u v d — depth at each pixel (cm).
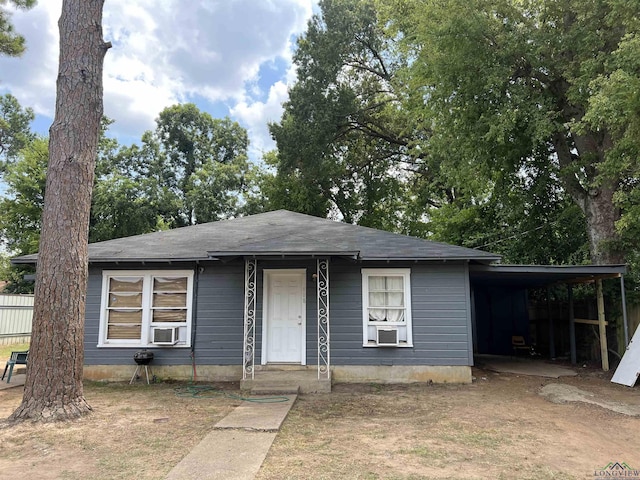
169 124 3700
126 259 959
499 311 1633
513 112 1132
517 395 825
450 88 1302
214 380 965
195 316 991
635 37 840
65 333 646
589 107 958
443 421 636
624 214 1072
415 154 2133
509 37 1191
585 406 740
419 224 2644
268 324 986
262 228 1185
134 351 980
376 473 432
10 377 991
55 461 471
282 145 2283
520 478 425
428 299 966
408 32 1609
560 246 1520
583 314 1346
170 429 589
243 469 440
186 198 3247
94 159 713
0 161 3409
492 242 1731
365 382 944
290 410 700
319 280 964
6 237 3055
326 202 2542
